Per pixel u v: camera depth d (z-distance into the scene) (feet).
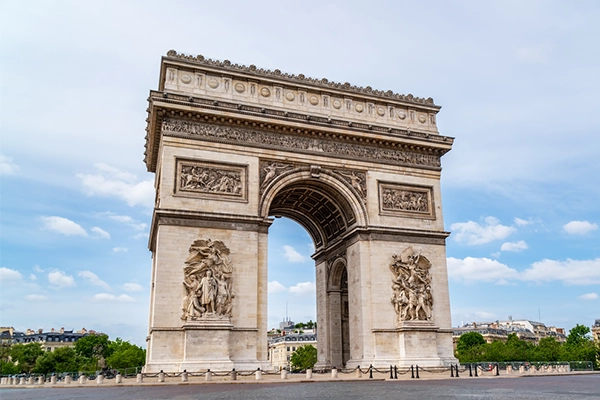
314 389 162.91
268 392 151.64
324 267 323.78
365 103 295.48
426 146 294.87
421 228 284.82
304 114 271.49
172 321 229.25
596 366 647.56
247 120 261.03
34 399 138.10
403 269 273.95
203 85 264.72
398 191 287.48
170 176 245.04
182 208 243.60
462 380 213.66
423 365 257.34
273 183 263.29
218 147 256.52
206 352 226.79
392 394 137.80
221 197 251.39
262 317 246.88
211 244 241.35
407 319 265.95
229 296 238.68
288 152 269.03
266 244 255.70
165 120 250.78
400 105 302.04
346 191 276.62
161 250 235.40
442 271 282.56
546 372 311.27
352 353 272.72
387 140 286.87
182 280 235.20
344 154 279.90
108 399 132.26
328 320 313.53
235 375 216.54
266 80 276.21
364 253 271.90
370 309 265.13
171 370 222.28
